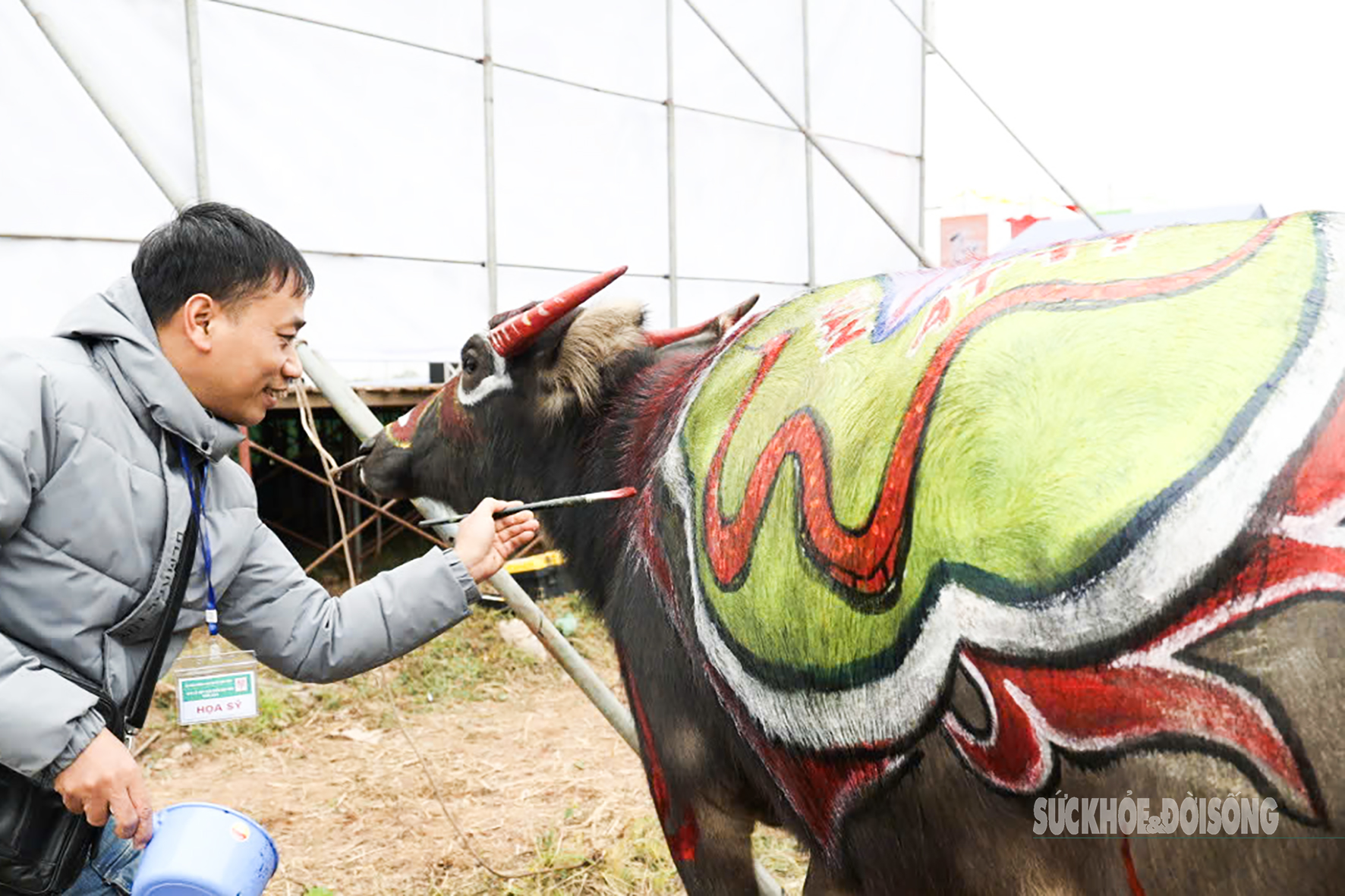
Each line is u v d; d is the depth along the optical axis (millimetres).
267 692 6129
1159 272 1560
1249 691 1281
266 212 6492
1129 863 1418
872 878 1922
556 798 4703
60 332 1977
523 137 7660
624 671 2461
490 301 7320
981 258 2012
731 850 2318
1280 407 1326
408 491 3260
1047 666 1460
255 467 9703
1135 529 1373
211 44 6223
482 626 7410
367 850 4195
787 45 9469
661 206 8594
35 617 1891
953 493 1577
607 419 2693
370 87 6891
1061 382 1512
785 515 1892
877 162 10422
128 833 1831
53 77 5750
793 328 2152
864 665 1735
